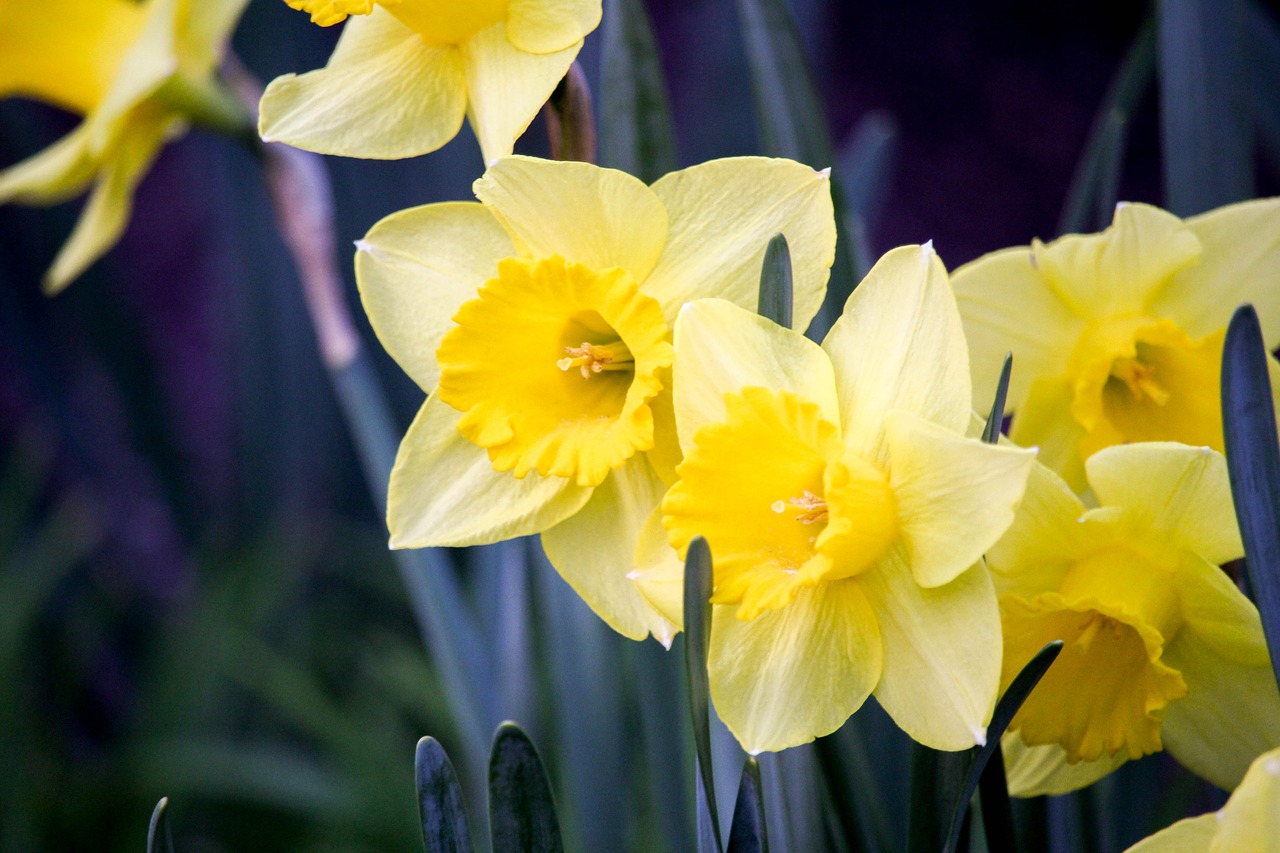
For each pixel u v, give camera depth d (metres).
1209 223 0.82
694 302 0.77
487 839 0.91
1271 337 0.82
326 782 1.44
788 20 0.86
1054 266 0.83
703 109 1.46
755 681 0.76
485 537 0.79
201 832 1.56
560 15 0.79
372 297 0.80
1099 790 0.83
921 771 0.77
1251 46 0.92
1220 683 0.78
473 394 0.79
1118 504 0.77
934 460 0.75
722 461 0.76
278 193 0.92
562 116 0.80
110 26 0.94
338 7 0.80
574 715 0.88
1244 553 0.75
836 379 0.77
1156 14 0.89
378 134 0.80
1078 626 0.78
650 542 0.78
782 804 0.79
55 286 0.95
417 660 1.56
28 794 1.44
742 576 0.77
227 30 0.93
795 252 0.78
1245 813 0.72
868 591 0.76
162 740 1.49
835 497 0.75
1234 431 0.74
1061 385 0.83
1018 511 0.78
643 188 0.78
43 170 0.95
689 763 0.85
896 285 0.77
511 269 0.78
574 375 0.81
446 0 0.79
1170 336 0.82
